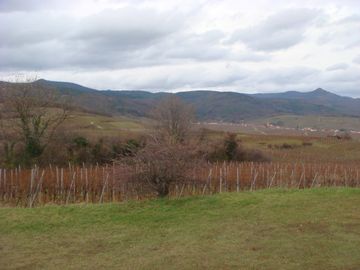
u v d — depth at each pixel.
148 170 16.09
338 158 56.69
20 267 10.41
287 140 77.56
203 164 18.27
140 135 43.34
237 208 14.85
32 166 35.41
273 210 14.50
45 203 21.14
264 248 10.92
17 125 37.53
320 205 14.98
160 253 10.99
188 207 15.08
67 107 41.28
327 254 10.34
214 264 9.97
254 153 47.12
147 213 14.62
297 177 28.39
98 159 39.78
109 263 10.48
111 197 21.80
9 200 22.50
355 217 13.54
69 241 12.34
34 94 38.88
